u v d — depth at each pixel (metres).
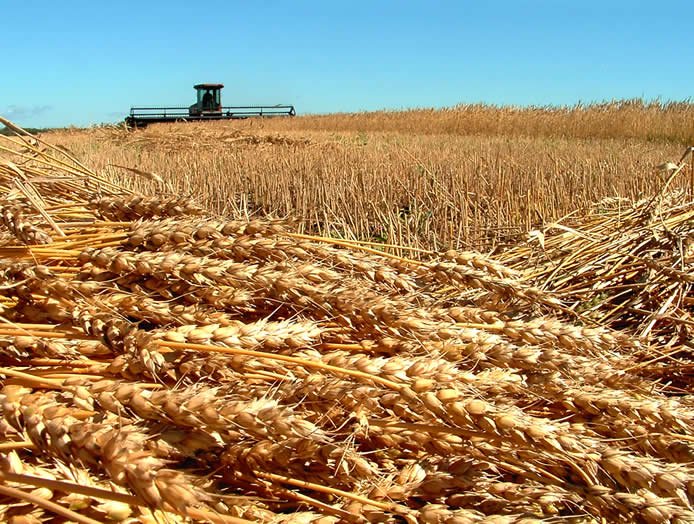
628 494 2.04
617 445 2.47
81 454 1.61
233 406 1.86
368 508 2.00
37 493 1.77
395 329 2.72
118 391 1.90
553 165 11.73
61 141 24.52
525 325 3.01
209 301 2.72
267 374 2.32
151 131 27.06
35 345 2.22
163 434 1.91
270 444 1.98
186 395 1.87
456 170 11.73
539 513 2.16
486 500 2.12
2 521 1.70
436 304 3.55
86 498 1.79
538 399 2.62
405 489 2.11
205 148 22.95
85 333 2.35
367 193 10.45
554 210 8.25
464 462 2.20
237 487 2.08
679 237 4.65
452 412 2.10
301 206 10.95
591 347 2.95
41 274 2.40
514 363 2.58
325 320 2.82
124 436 1.62
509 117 33.47
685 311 4.26
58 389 2.12
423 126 36.56
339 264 3.35
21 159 5.08
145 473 1.50
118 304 2.51
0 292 2.47
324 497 2.10
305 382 2.23
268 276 2.73
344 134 30.75
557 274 4.87
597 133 30.11
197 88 42.25
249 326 2.40
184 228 3.00
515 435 2.05
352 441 2.14
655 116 29.69
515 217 7.98
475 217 7.88
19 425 1.76
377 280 3.37
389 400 2.23
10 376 2.13
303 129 39.41
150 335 2.18
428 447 2.25
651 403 2.48
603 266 4.82
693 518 1.95
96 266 2.73
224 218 3.48
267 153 17.23
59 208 3.71
